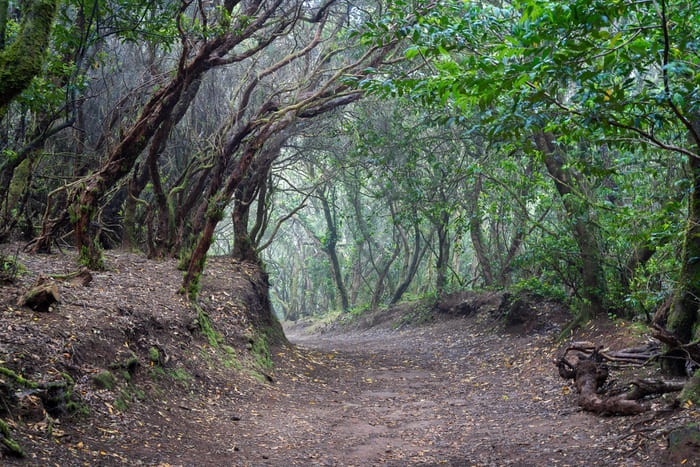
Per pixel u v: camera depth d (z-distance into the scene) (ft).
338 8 54.39
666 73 14.07
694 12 16.84
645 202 31.86
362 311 93.30
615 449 19.06
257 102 57.93
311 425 25.17
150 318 29.25
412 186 59.93
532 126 16.92
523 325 50.62
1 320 21.62
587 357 29.09
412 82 17.04
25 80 17.17
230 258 52.54
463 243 100.99
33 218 46.98
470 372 40.88
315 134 56.13
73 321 23.95
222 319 37.81
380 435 23.91
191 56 45.65
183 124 56.44
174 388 25.95
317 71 46.34
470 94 16.34
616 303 38.34
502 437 22.58
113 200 53.93
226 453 20.12
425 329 68.18
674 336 23.41
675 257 29.53
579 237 40.45
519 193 50.34
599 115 15.43
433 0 25.53
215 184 43.93
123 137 36.68
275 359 39.78
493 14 16.93
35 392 17.90
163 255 45.06
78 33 35.01
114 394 21.58
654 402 22.33
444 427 25.09
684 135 24.03
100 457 16.90
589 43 14.21
